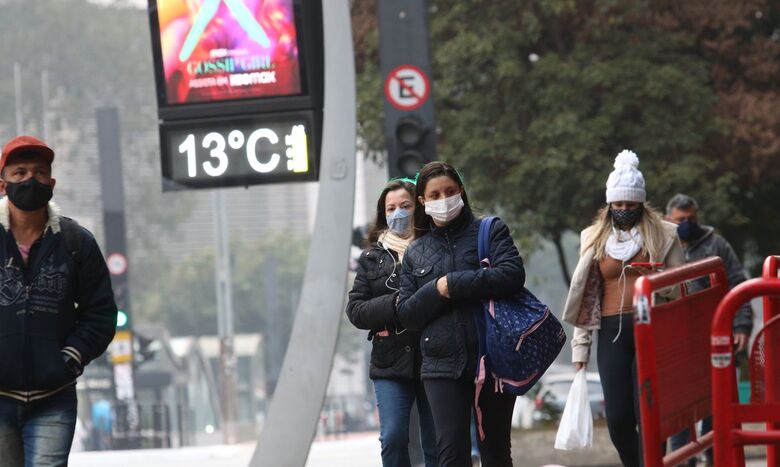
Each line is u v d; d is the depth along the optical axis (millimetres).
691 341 14484
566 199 52719
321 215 22625
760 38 56250
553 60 53031
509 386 15484
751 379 13570
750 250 61750
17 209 15180
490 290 15406
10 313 15039
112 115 82125
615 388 19125
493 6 54375
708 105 53188
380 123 54562
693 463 23750
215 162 22953
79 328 15508
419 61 25906
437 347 15609
